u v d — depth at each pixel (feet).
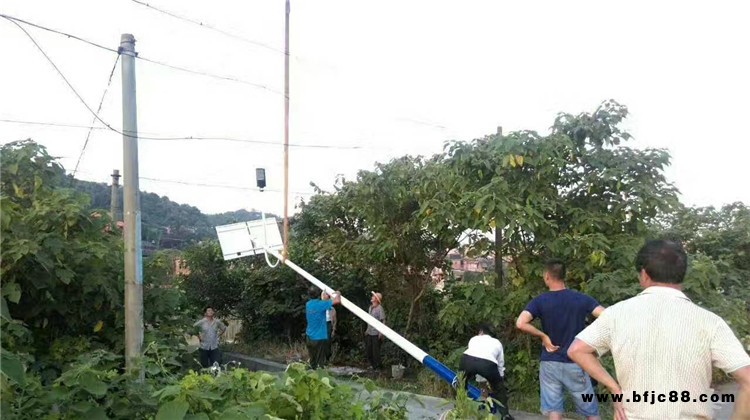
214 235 57.88
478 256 27.20
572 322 16.56
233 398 10.74
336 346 37.96
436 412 21.58
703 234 32.58
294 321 43.52
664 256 9.64
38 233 17.51
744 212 33.24
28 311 18.12
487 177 25.70
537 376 24.72
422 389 27.40
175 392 9.93
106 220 19.95
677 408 8.82
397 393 14.67
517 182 25.25
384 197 31.40
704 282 22.15
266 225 33.78
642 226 24.77
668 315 9.22
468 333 29.30
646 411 8.98
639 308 9.49
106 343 19.81
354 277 38.91
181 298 23.50
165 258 23.20
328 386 11.21
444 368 21.03
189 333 22.94
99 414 9.89
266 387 11.02
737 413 8.68
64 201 18.60
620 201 24.91
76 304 19.02
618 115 25.16
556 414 16.63
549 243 23.88
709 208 33.96
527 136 24.54
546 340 16.69
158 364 11.98
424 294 33.76
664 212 24.75
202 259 47.42
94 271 18.75
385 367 33.63
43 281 17.43
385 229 32.04
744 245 32.07
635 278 22.66
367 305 39.19
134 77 20.11
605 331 9.74
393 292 35.42
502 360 20.35
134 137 19.75
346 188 35.55
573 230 24.95
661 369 8.97
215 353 34.88
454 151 25.91
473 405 13.20
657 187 25.23
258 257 44.80
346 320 39.09
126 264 18.90
